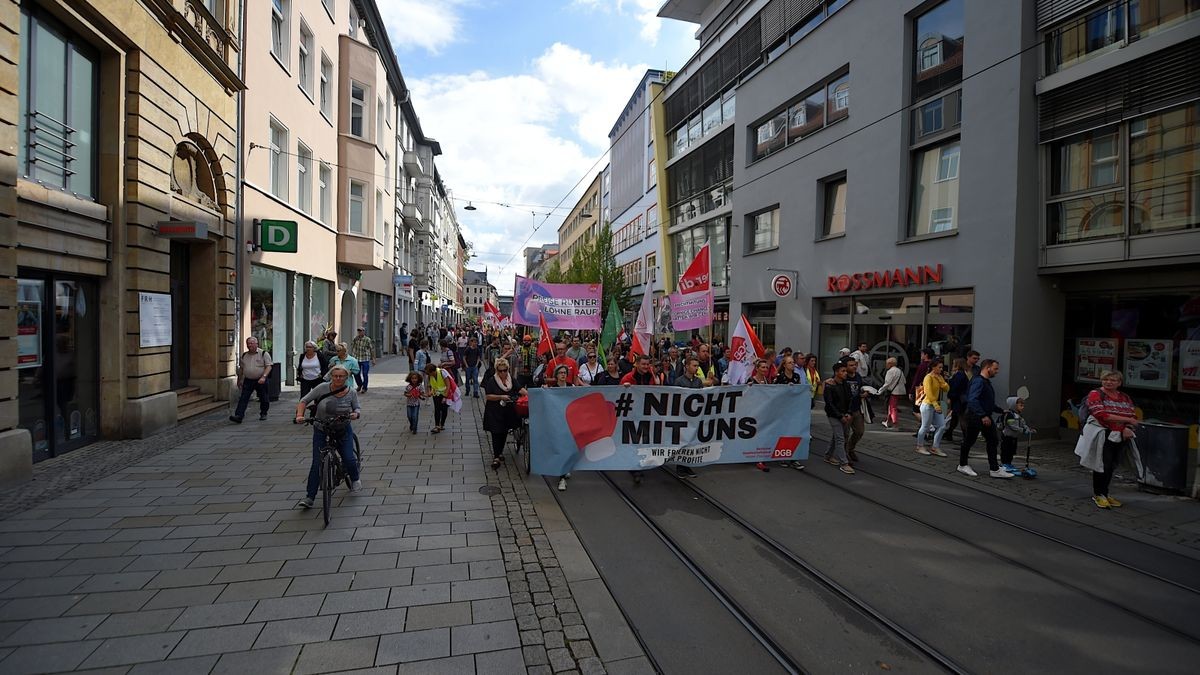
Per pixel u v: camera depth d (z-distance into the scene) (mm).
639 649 3512
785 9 16391
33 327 7285
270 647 3344
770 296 16938
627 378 7930
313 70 17875
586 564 4762
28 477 6504
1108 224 9203
